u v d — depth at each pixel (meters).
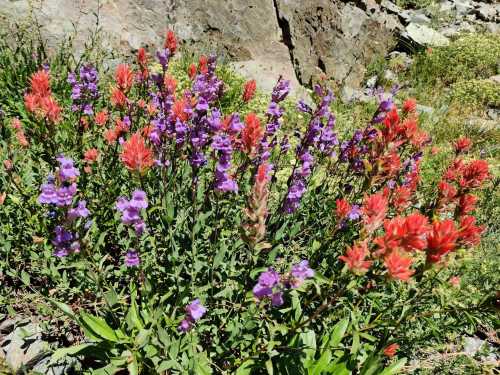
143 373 0.60
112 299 0.57
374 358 0.57
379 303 0.70
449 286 0.64
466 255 0.59
